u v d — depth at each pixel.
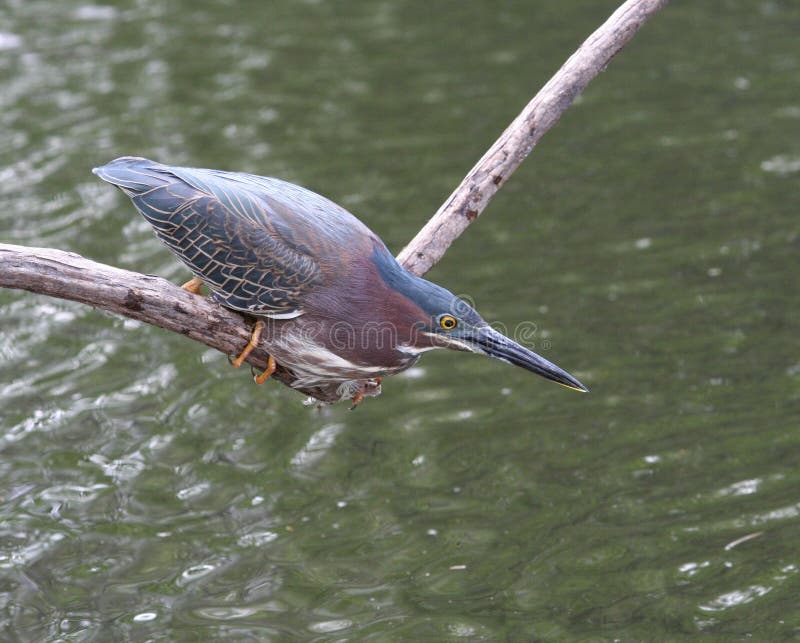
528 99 19.92
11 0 23.83
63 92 19.89
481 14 23.67
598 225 16.52
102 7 23.69
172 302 6.87
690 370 13.22
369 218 16.42
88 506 11.09
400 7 24.14
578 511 11.13
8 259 6.38
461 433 12.37
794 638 9.41
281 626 9.62
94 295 6.61
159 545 10.63
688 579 10.18
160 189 7.38
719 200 17.03
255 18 23.41
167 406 12.67
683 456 11.84
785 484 11.33
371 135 18.94
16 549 10.46
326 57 21.77
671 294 14.73
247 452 12.02
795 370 13.11
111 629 9.54
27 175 17.17
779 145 18.52
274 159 18.00
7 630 9.50
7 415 12.34
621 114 19.84
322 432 12.39
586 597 10.00
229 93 20.17
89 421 12.34
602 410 12.63
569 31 22.61
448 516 11.11
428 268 7.51
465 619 9.73
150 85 20.31
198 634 9.48
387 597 10.02
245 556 10.52
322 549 10.64
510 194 17.55
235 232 7.24
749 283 14.90
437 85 20.62
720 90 20.48
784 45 22.11
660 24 23.41
